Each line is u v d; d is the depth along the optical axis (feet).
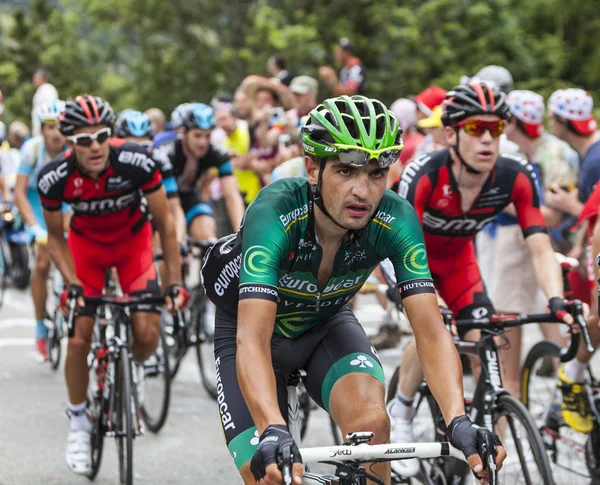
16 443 26.25
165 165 31.58
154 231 35.29
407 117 38.52
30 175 34.12
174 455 25.36
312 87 44.47
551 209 29.55
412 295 14.19
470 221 20.98
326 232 14.19
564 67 82.48
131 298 22.81
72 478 23.50
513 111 27.20
